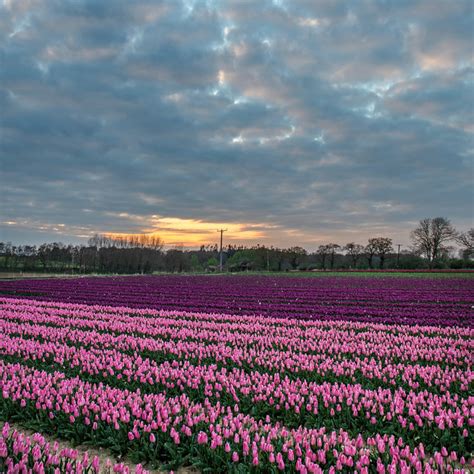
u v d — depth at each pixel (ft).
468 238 236.22
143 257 264.52
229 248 359.66
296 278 160.45
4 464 17.03
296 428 22.85
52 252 259.60
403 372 30.96
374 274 181.37
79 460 19.53
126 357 34.37
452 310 67.21
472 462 18.83
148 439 20.11
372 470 17.30
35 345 38.42
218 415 22.70
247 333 47.60
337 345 39.17
